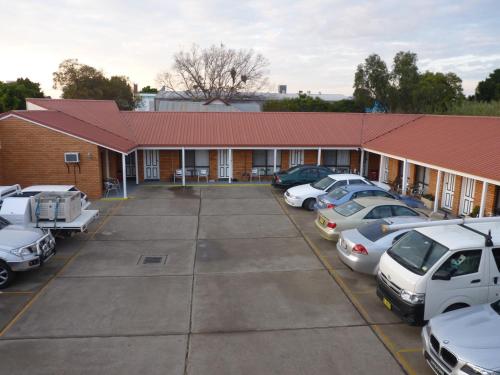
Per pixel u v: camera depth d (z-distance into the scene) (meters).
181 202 19.50
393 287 8.38
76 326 8.27
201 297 9.62
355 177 18.38
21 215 12.15
